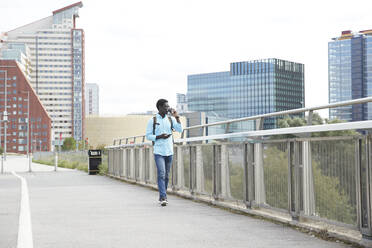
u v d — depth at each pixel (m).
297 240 5.83
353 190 5.48
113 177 19.84
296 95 173.50
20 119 187.12
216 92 178.25
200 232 6.45
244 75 171.75
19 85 187.50
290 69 171.88
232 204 8.85
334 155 5.80
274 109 165.00
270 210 7.55
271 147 7.31
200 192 10.13
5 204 9.91
